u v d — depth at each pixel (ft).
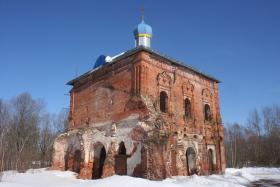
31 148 167.12
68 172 86.38
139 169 68.23
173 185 51.44
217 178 80.23
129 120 76.18
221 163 96.89
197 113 92.43
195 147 87.40
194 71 94.73
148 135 68.08
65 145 96.73
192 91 92.68
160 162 68.44
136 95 75.92
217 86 105.50
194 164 86.48
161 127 71.82
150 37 100.83
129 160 71.82
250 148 221.25
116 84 84.84
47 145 178.50
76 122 101.30
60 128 192.54
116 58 85.61
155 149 68.03
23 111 178.40
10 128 161.38
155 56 82.17
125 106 79.05
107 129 83.05
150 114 71.31
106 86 89.20
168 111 81.71
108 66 89.81
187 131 85.97
